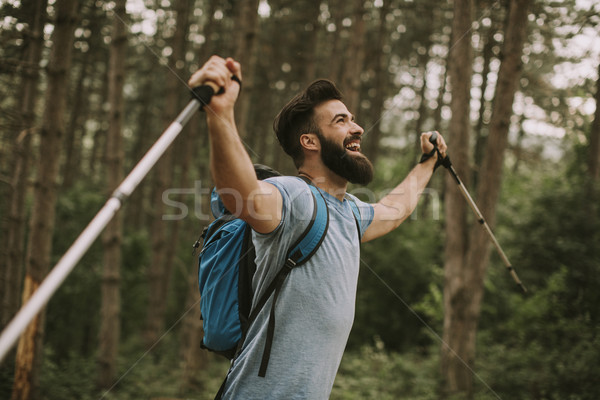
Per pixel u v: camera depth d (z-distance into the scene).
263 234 1.51
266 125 20.70
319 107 1.76
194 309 10.58
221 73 1.36
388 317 16.12
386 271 16.11
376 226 2.03
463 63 8.76
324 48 20.22
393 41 22.20
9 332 0.90
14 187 9.75
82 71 17.73
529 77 14.52
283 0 16.73
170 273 16.09
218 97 1.35
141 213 21.56
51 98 7.20
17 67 7.12
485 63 15.84
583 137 13.55
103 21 13.38
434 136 2.36
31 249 7.22
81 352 15.88
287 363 1.54
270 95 20.39
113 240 10.65
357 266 1.71
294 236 1.57
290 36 19.92
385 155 26.30
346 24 19.48
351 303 1.64
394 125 26.94
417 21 19.86
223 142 1.35
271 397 1.53
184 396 9.88
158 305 15.39
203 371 10.57
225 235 1.74
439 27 19.20
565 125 15.88
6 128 7.51
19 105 9.95
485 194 8.49
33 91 9.07
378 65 18.92
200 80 1.34
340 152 1.72
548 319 10.93
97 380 10.59
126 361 12.85
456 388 8.94
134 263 17.69
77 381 10.52
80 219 15.02
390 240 16.25
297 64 20.25
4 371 9.08
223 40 19.14
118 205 1.15
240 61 9.16
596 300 11.21
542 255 12.31
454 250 9.08
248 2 9.20
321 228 1.59
